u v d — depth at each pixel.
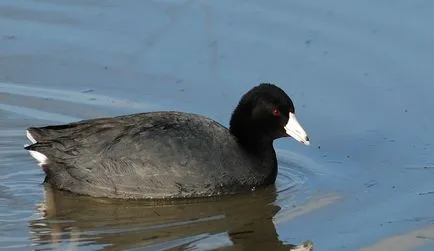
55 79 17.80
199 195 14.16
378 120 16.36
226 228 13.29
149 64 18.22
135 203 14.05
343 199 14.05
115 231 13.05
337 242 12.77
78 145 14.21
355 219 13.40
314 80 17.55
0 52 18.55
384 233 12.94
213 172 14.15
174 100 17.08
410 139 15.73
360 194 14.18
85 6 20.31
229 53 18.45
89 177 14.09
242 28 19.20
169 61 18.31
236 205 14.05
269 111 14.47
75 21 19.69
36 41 18.94
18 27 19.44
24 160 15.24
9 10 20.11
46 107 16.83
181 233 13.07
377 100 16.92
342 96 17.08
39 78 17.81
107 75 17.92
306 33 18.91
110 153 14.05
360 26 19.02
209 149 14.22
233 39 18.86
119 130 14.23
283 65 18.00
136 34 19.17
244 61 18.17
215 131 14.50
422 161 15.05
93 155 14.09
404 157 15.21
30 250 12.35
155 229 13.17
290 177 14.95
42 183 14.55
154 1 20.45
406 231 12.95
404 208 13.62
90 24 19.56
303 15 19.53
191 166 14.03
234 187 14.30
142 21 19.62
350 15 19.44
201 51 18.55
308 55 18.27
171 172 13.97
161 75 17.88
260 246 12.74
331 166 15.19
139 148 13.98
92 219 13.43
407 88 17.19
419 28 18.83
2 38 19.02
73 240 12.71
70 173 14.16
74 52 18.61
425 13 19.34
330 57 18.17
